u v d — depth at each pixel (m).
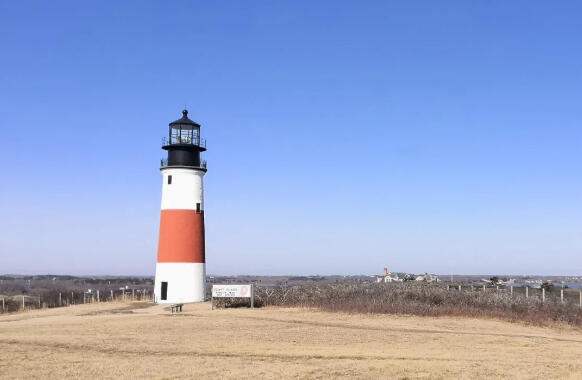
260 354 27.23
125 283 171.00
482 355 27.98
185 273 56.72
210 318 41.94
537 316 42.88
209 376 21.98
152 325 38.06
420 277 94.06
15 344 29.58
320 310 46.62
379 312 44.62
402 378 22.05
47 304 65.00
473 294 49.78
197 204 58.28
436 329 37.59
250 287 49.50
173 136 58.75
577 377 22.64
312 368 23.67
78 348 28.55
